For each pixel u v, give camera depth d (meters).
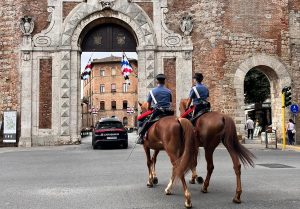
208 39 22.53
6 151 19.03
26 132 21.70
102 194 7.75
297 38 23.84
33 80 22.12
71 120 22.00
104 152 18.03
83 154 17.02
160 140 7.68
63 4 22.64
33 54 22.25
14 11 22.53
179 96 22.45
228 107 22.12
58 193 7.91
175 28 22.94
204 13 22.73
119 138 20.17
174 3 23.02
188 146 6.65
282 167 12.01
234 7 22.81
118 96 82.62
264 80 35.19
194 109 8.27
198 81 8.52
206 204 6.76
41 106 22.02
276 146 20.30
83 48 23.39
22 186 8.82
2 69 22.33
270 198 7.20
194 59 22.64
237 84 22.38
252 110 41.88
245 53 22.69
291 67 23.45
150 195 7.64
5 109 22.09
